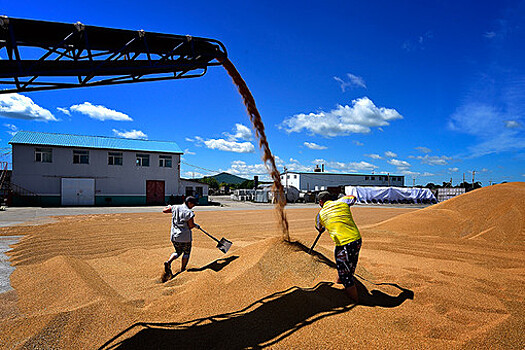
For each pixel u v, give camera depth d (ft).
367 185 193.88
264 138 18.86
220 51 17.89
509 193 36.22
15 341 9.55
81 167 93.09
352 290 12.51
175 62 16.87
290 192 133.39
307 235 34.04
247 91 19.02
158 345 9.43
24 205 86.43
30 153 87.86
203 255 22.20
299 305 11.69
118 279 16.74
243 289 13.26
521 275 17.17
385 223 38.68
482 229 30.99
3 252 23.13
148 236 31.91
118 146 99.60
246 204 115.14
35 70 13.57
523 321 10.78
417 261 20.40
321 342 9.34
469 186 192.75
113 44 15.43
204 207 96.27
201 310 11.82
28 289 14.78
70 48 14.51
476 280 15.94
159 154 102.83
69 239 29.40
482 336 9.60
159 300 13.10
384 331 9.94
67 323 10.40
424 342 9.28
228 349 9.17
